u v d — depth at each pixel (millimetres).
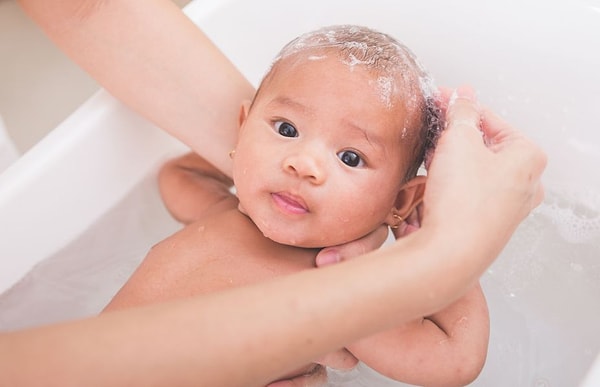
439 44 1327
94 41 1042
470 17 1290
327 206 916
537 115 1274
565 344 1085
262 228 949
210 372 563
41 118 1593
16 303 1062
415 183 987
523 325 1125
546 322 1120
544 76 1256
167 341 554
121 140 1146
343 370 1069
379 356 950
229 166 1159
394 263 639
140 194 1195
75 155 1092
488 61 1298
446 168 749
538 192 867
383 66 952
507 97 1299
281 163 916
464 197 711
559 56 1234
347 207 926
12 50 1731
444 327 964
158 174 1210
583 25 1209
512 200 736
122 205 1174
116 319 562
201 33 1114
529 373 1066
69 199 1099
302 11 1380
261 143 941
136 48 1055
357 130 922
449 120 858
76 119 1105
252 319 578
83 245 1134
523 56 1266
